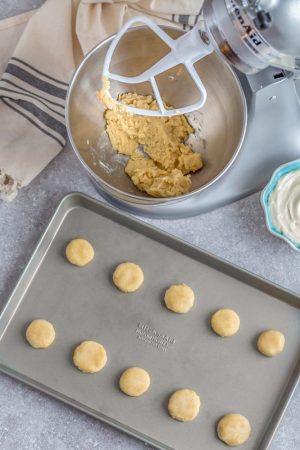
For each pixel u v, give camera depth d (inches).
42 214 50.0
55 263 48.6
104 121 48.6
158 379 47.4
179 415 46.4
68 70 50.4
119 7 50.1
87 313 48.1
